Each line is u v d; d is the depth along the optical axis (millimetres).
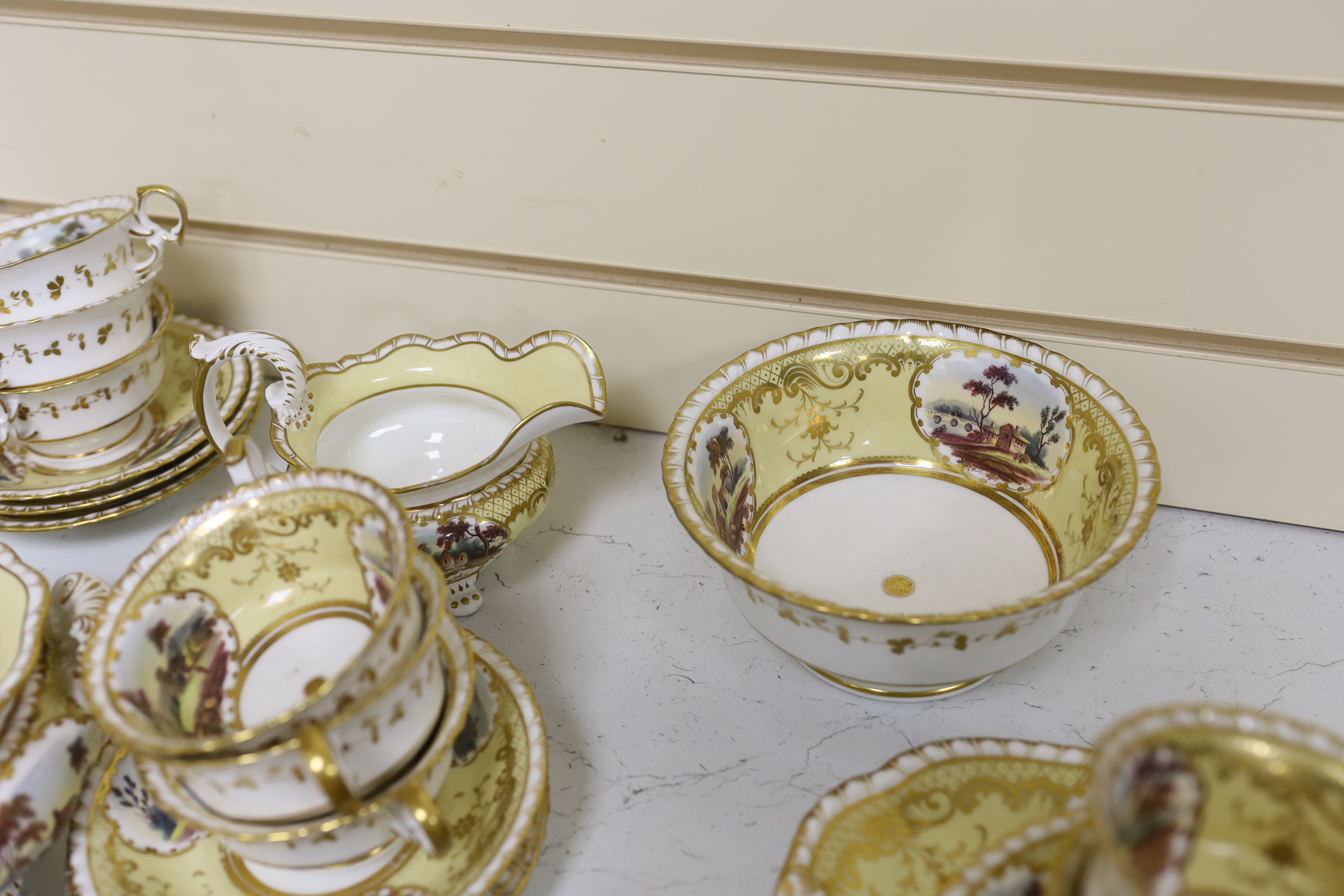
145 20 847
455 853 549
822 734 679
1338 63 624
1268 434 787
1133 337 787
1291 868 405
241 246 955
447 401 833
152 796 488
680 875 597
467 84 799
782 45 713
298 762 454
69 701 583
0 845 520
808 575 736
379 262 926
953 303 808
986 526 763
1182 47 644
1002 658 589
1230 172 685
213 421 730
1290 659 713
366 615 586
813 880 485
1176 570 794
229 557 571
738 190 793
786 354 765
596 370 766
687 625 771
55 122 925
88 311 790
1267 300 730
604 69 760
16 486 850
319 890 540
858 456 812
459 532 695
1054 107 690
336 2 780
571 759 669
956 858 500
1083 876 402
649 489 908
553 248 873
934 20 677
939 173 742
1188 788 389
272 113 863
